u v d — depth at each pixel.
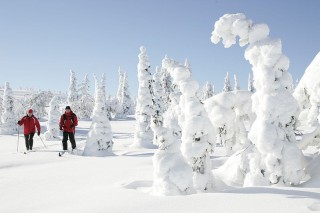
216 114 9.28
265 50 6.70
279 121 6.46
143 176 8.08
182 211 4.39
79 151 15.14
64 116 15.02
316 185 5.86
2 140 29.25
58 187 7.48
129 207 4.79
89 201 5.58
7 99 40.47
